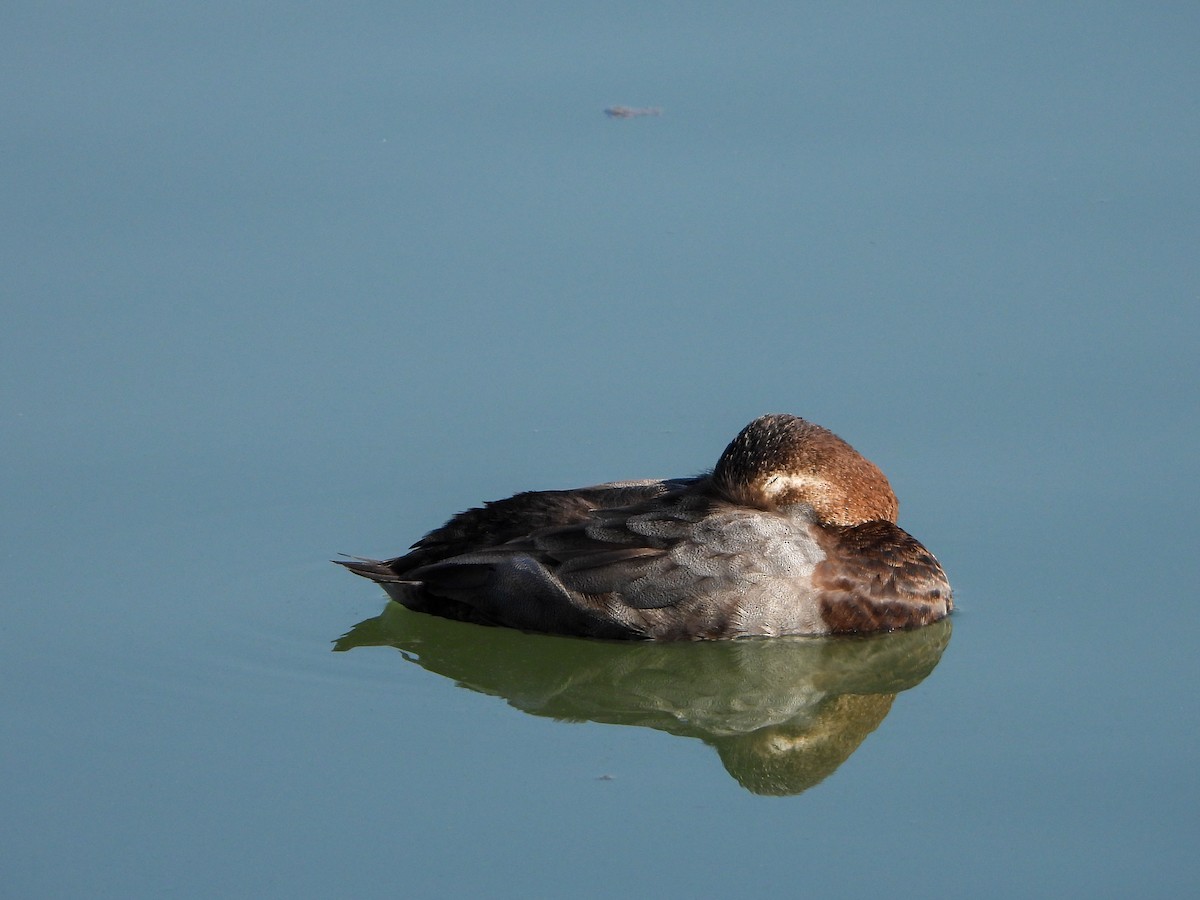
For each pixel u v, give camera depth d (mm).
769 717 14141
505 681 14523
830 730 13859
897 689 14516
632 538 14414
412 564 14852
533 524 14727
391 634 14914
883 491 15133
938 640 14688
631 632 14328
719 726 13922
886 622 14523
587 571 14320
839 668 14555
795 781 12969
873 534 14859
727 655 14438
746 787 12867
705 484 15250
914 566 14688
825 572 14453
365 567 14781
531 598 14367
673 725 13891
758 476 14836
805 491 14883
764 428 14992
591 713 14055
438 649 14781
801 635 14461
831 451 14953
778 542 14438
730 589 14297
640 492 15094
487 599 14484
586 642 14484
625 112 21328
